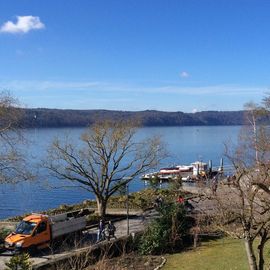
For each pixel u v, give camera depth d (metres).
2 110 37.16
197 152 141.25
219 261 28.28
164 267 27.94
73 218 33.38
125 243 30.53
